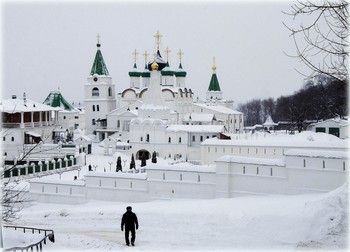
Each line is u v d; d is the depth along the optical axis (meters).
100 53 134.88
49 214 45.19
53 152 91.00
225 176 50.06
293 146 70.50
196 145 99.75
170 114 109.25
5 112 85.38
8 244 30.53
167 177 53.56
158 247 29.11
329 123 102.31
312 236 29.08
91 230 36.66
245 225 33.78
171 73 137.25
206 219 36.28
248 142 75.50
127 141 118.19
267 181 47.94
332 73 20.64
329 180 44.69
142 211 40.34
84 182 57.81
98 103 133.25
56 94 145.12
